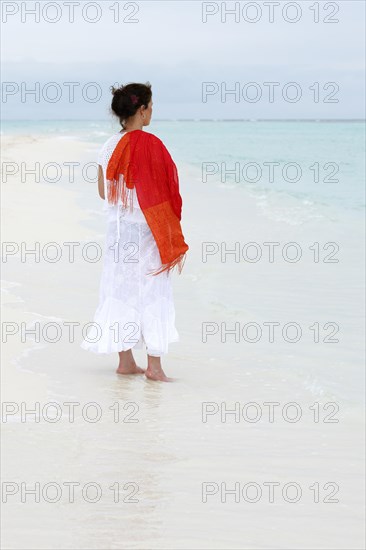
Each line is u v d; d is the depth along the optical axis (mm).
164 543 3451
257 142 61250
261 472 4320
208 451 4582
